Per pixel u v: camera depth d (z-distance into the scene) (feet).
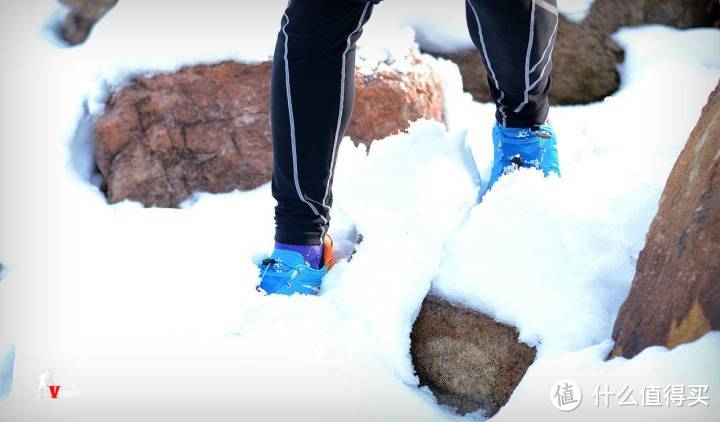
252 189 8.68
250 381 5.57
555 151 7.04
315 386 5.51
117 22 9.74
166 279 6.67
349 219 7.52
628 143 8.55
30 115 9.18
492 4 5.91
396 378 5.64
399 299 6.06
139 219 7.86
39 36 11.31
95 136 8.94
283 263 6.64
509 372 5.89
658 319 4.86
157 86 8.96
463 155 7.61
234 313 6.18
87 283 6.80
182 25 9.43
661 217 5.32
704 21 11.59
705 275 4.64
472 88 10.31
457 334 6.07
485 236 6.27
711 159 5.10
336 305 6.26
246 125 8.82
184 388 5.55
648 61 10.64
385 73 9.01
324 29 5.95
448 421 5.43
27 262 7.18
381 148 7.56
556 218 6.11
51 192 8.45
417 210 6.89
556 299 5.77
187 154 8.75
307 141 6.25
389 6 10.64
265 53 9.13
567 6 11.15
